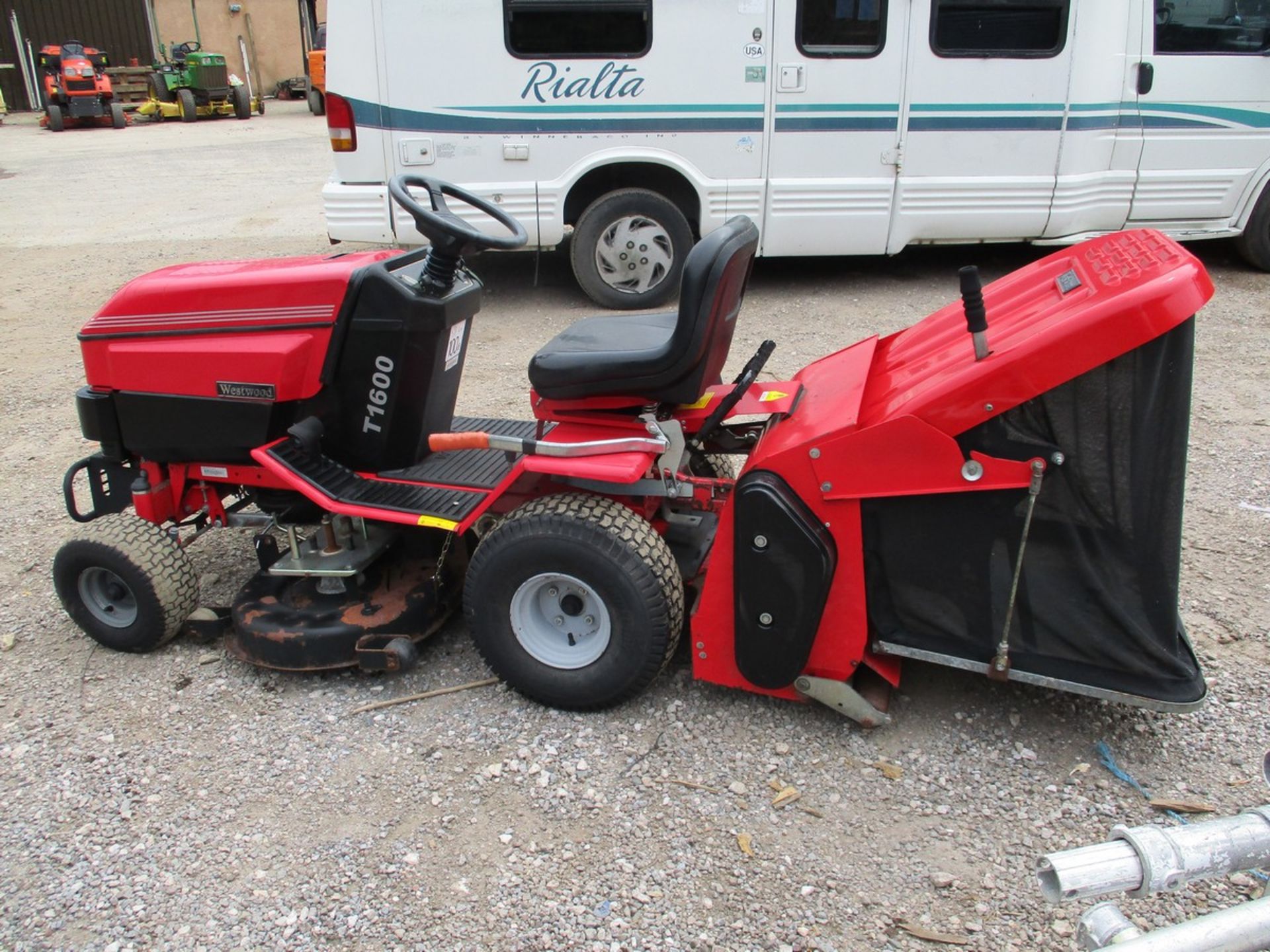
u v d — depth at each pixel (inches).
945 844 97.6
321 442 128.4
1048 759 108.3
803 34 259.0
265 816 103.3
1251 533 155.6
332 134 262.1
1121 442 93.9
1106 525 97.2
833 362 129.1
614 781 106.7
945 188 274.7
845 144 269.7
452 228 115.0
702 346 105.0
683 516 135.5
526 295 303.4
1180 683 101.1
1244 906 55.3
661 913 90.5
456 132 261.9
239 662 129.9
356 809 104.0
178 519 137.3
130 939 89.6
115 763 111.4
